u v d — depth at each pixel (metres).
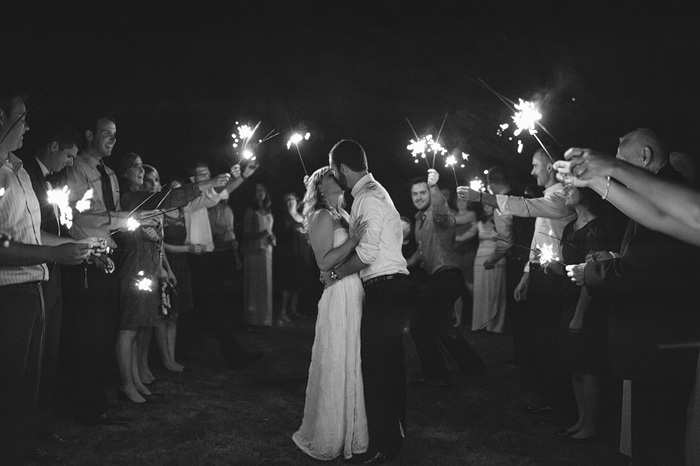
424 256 6.61
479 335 9.58
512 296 9.78
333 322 4.36
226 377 6.79
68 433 4.83
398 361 4.33
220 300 7.26
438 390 6.38
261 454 4.49
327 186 4.48
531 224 8.23
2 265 3.60
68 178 4.94
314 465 4.30
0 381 3.66
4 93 3.80
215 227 9.57
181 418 5.30
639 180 2.29
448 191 10.51
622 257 3.23
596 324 4.64
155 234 5.66
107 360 5.39
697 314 3.07
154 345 8.27
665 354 3.10
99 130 5.13
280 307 11.21
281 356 7.93
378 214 4.28
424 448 4.67
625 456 4.48
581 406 4.90
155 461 4.32
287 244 10.92
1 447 3.73
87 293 4.98
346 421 4.34
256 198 10.14
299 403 5.80
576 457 4.48
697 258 3.07
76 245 3.50
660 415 3.13
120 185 5.96
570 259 4.81
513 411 5.66
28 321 3.71
